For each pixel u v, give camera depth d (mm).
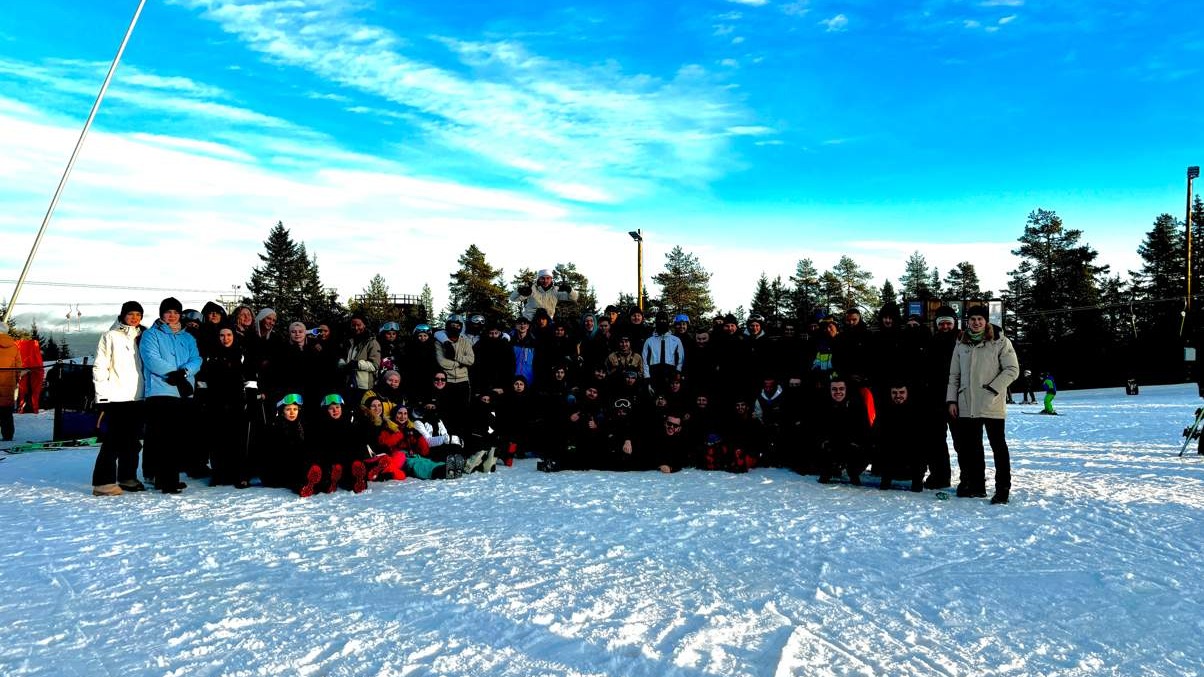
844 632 3533
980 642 3426
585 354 10508
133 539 5355
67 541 5289
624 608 3848
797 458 8719
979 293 65625
